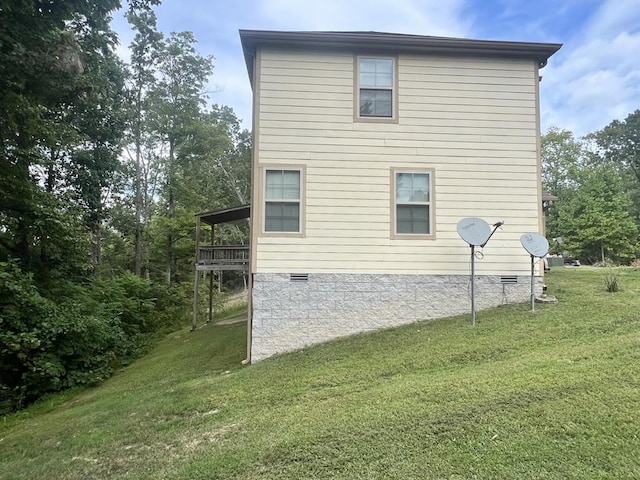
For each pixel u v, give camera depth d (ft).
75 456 12.71
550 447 9.24
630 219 73.15
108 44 37.42
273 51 25.75
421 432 10.55
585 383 12.14
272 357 23.44
